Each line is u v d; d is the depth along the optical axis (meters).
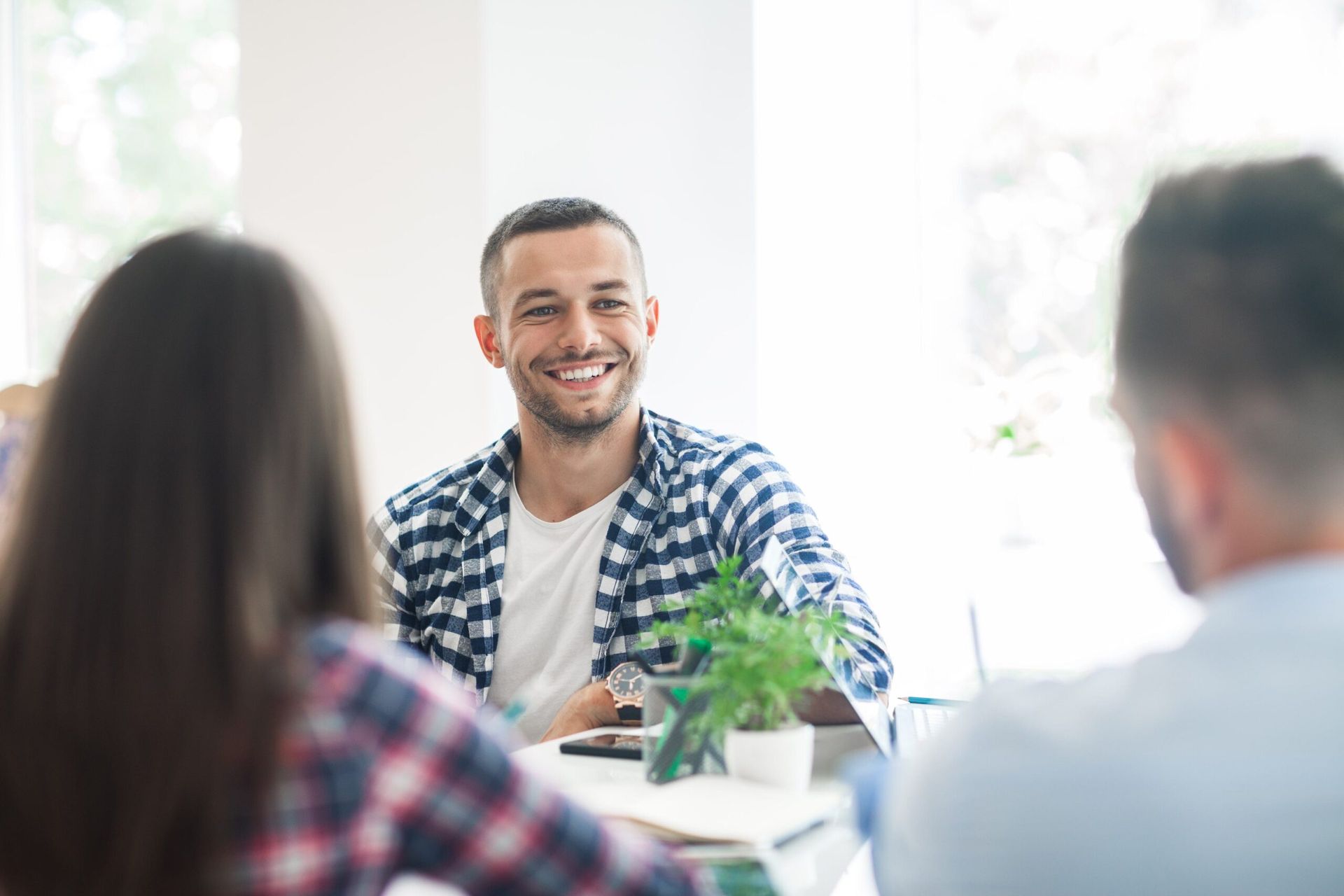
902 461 2.97
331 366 0.73
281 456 0.68
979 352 2.95
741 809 1.03
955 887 0.62
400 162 2.71
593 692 1.55
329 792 0.63
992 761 0.62
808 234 2.77
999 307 2.93
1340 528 0.59
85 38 3.47
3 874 0.64
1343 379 0.57
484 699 1.82
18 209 3.52
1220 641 0.58
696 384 2.64
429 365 2.70
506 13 2.65
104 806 0.62
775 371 2.67
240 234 0.74
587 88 2.66
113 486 0.65
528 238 1.79
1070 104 2.85
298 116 2.80
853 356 2.87
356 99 2.75
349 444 0.74
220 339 0.68
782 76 2.71
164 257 0.70
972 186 2.94
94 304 0.70
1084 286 2.85
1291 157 0.61
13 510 0.68
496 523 1.87
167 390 0.67
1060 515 2.79
